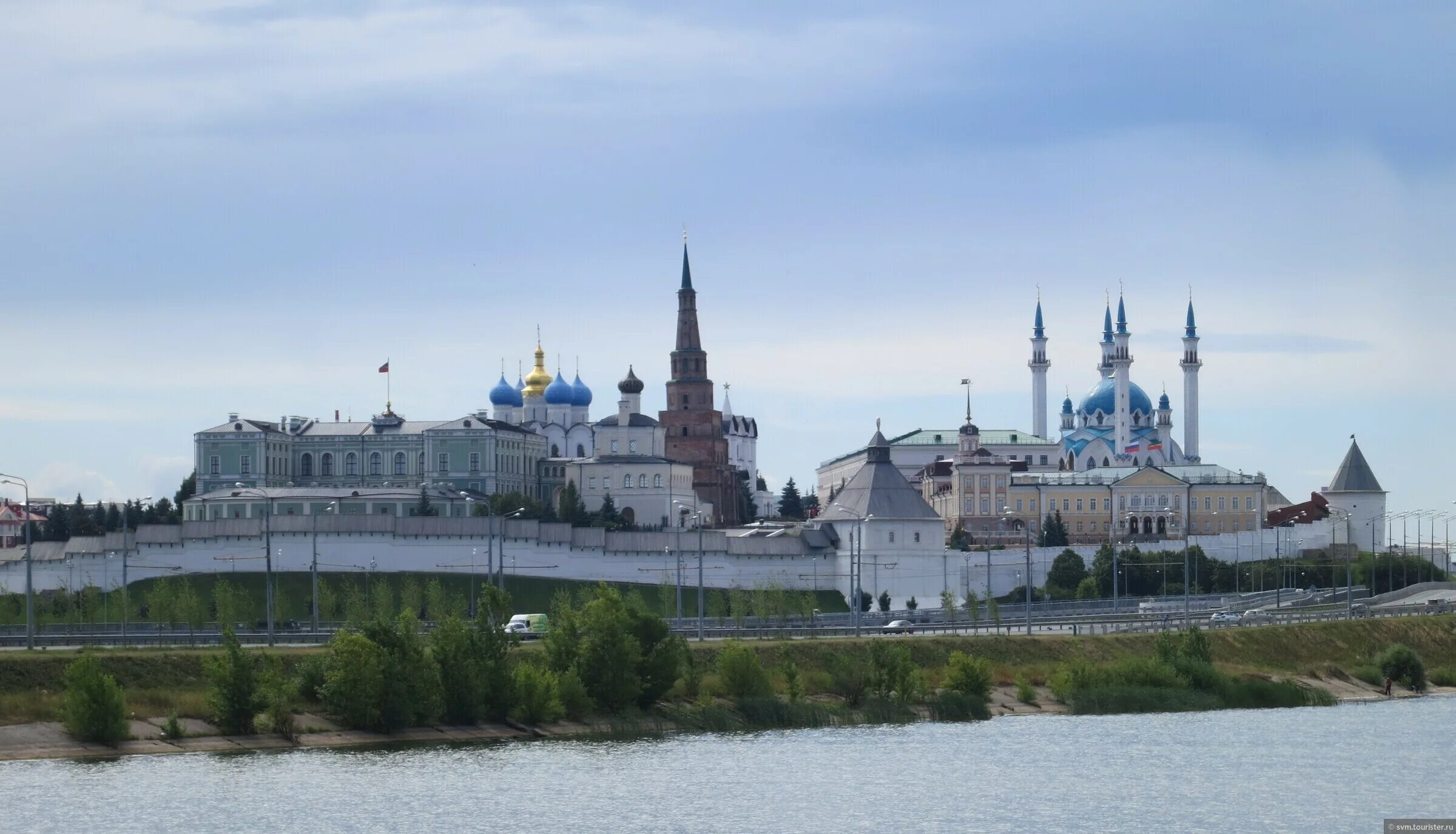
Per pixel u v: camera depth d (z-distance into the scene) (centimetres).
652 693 17562
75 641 19162
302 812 13250
